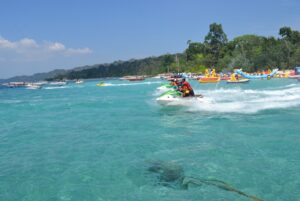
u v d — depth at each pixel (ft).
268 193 18.88
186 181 21.13
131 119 47.55
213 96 75.10
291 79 153.07
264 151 27.04
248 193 18.94
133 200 18.62
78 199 19.07
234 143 30.19
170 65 396.37
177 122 43.04
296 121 39.91
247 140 31.12
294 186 19.69
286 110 49.14
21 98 113.09
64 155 28.71
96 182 21.62
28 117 56.34
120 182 21.48
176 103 57.93
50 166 25.54
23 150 31.27
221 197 18.52
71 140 34.99
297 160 24.34
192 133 35.60
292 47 263.49
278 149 27.45
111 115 53.16
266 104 56.59
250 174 21.85
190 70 337.93
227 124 39.88
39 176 23.25
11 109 72.23
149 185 20.75
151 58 572.51
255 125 38.40
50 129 42.60
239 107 53.93
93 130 40.29
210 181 20.93
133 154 28.04
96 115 54.29
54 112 62.23
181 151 28.27
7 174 23.89
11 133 40.68
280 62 256.52
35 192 20.33
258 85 120.16
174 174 22.49
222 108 53.52
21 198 19.49
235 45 342.03
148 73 500.33
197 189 19.76
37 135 38.78
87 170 24.13
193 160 25.43
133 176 22.45
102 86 203.41
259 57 264.31
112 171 23.70
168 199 18.54
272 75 172.76
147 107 61.82
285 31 300.81
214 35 357.41
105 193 19.77
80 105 73.20
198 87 124.98
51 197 19.51
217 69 304.09
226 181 20.84
